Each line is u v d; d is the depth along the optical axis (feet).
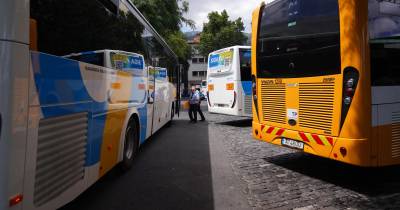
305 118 19.12
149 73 28.99
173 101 51.31
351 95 16.35
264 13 22.76
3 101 8.25
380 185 18.53
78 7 12.82
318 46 18.21
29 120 9.24
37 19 9.71
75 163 12.69
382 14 16.93
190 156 26.68
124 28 19.93
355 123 16.21
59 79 11.14
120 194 17.19
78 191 13.02
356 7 16.19
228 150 29.14
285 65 20.61
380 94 16.67
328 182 19.15
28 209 9.38
